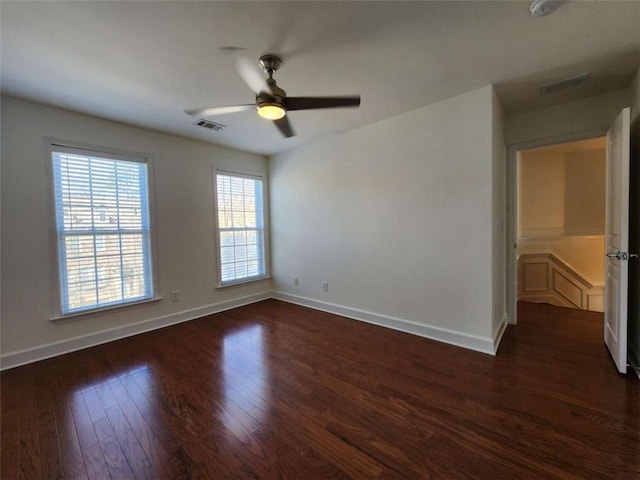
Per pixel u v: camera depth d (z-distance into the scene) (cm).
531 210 489
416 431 168
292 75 230
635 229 237
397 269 324
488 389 206
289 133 254
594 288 446
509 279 333
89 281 301
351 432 169
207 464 149
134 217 332
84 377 236
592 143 427
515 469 141
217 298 409
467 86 253
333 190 383
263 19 166
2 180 252
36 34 174
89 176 299
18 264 260
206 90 249
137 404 200
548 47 197
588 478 134
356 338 306
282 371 241
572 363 241
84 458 154
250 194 452
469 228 270
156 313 348
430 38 186
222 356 270
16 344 259
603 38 187
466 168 268
